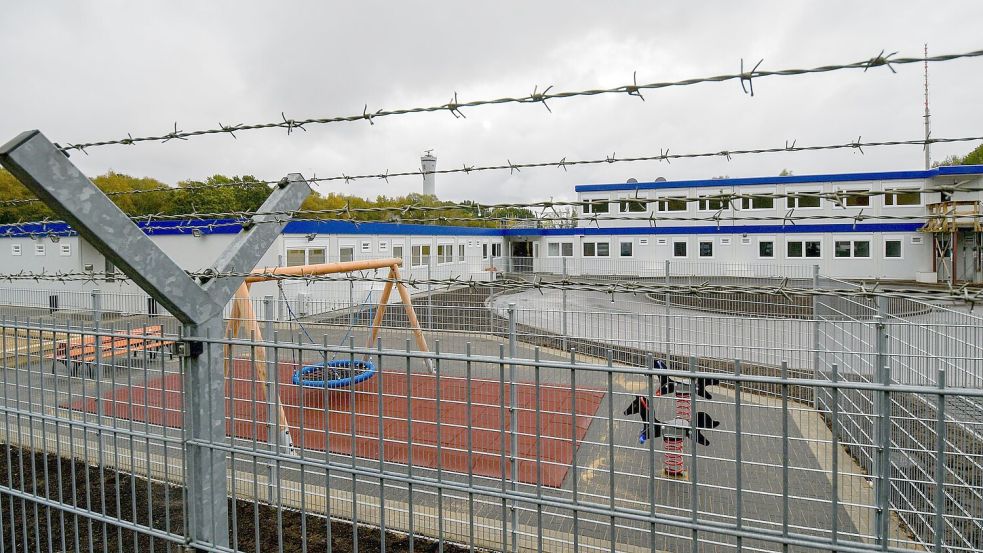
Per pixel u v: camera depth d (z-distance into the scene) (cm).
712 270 2422
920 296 179
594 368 177
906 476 409
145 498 413
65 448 497
